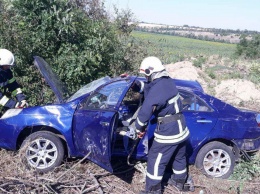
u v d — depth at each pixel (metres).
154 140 5.03
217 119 5.75
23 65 7.79
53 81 6.09
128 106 6.23
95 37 8.62
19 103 6.20
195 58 28.22
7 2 8.07
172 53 29.42
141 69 4.93
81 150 5.47
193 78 14.63
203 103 5.80
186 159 5.71
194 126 5.66
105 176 5.59
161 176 5.04
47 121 5.46
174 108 4.91
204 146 5.74
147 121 4.78
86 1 11.41
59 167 5.53
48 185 4.96
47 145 5.50
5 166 5.50
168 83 4.88
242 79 15.45
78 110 5.50
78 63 8.04
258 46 34.09
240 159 6.04
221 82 14.12
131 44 10.21
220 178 5.73
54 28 8.14
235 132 5.81
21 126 5.51
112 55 9.18
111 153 5.52
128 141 5.56
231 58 30.12
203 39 65.62
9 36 7.52
